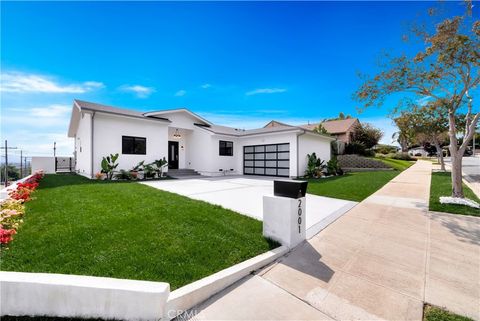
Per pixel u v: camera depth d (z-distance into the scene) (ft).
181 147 53.11
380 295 7.83
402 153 106.93
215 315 6.82
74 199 18.57
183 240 10.89
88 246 9.83
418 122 48.80
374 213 18.24
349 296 7.78
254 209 18.08
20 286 6.33
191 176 46.83
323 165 50.96
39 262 8.50
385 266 9.82
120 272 8.10
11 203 14.38
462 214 17.74
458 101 20.88
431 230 14.25
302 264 10.00
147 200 18.57
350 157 73.00
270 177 46.29
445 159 121.80
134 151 39.81
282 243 11.45
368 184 34.01
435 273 9.23
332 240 12.70
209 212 15.67
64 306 6.35
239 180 39.93
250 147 53.16
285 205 11.39
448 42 18.24
